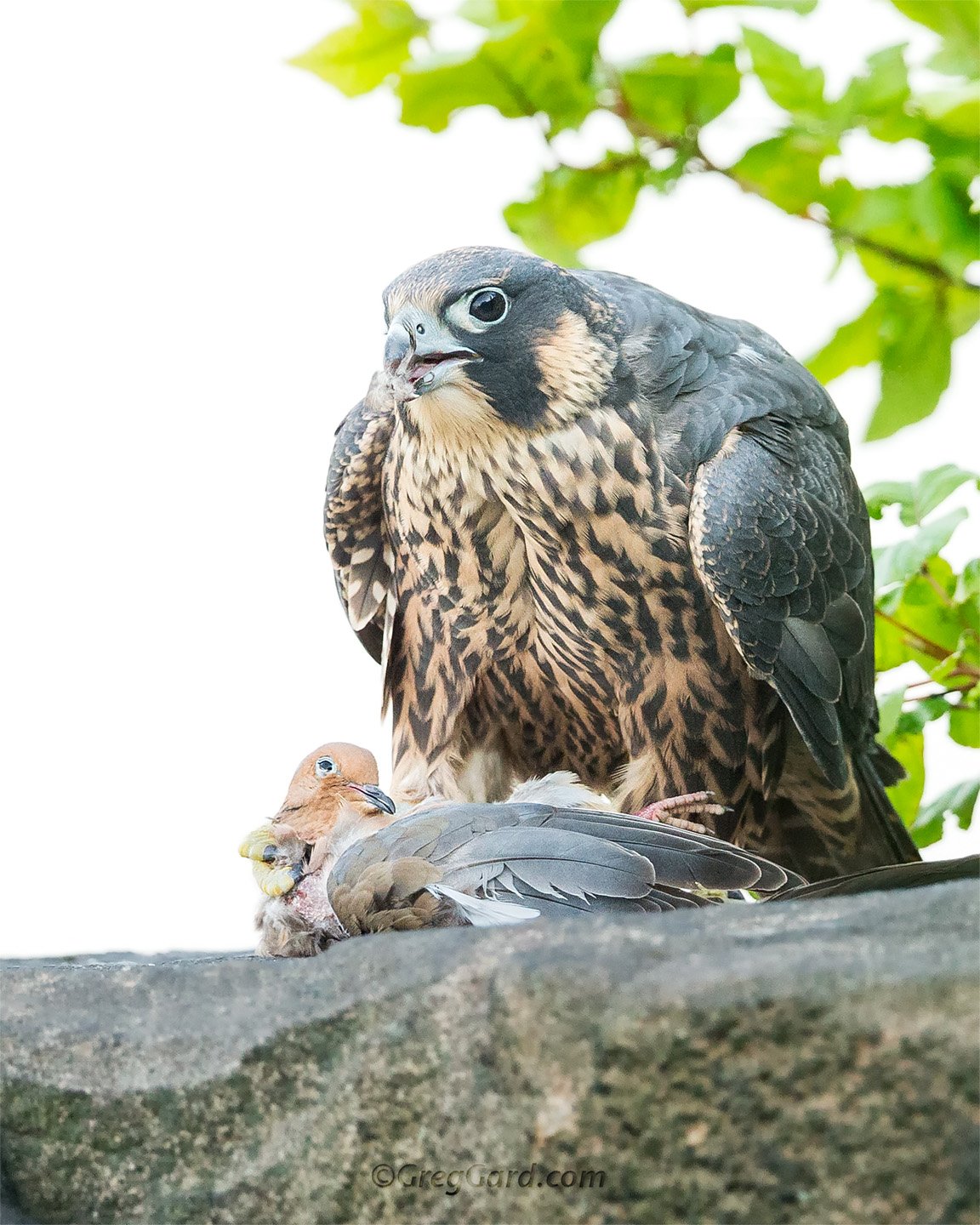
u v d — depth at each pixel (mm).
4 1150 5484
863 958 4695
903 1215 4570
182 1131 5375
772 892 7270
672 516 9055
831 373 11336
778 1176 4652
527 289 9016
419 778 10016
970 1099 4508
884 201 10750
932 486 10086
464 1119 4980
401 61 11055
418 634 9867
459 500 9273
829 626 9367
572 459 9008
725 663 9250
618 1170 4777
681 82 10766
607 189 11266
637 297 9617
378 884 6805
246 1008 5504
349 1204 5125
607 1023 4738
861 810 10148
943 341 11109
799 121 10625
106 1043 5516
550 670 9648
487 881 6691
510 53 10680
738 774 9453
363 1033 5160
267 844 7605
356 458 10055
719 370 9477
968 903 5078
